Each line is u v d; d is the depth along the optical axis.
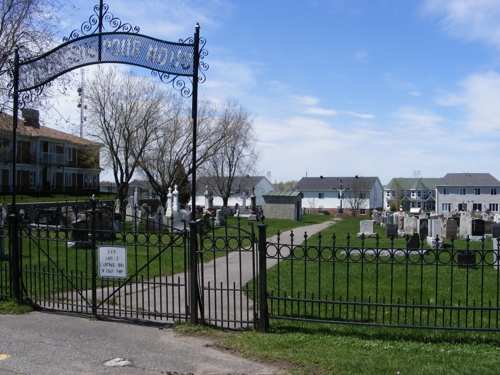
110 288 9.98
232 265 13.62
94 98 34.00
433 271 12.24
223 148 47.03
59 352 5.99
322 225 36.81
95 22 8.10
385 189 105.75
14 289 8.28
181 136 40.47
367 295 9.27
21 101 9.08
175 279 11.21
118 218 20.16
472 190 80.75
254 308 6.86
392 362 5.53
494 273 12.05
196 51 7.29
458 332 6.68
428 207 100.25
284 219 42.34
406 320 6.89
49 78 8.60
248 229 28.14
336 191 87.81
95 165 38.53
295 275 11.66
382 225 35.81
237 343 6.25
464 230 24.55
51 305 8.49
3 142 31.22
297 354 5.82
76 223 14.30
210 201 41.03
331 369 5.38
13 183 8.55
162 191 40.53
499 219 31.44
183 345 6.29
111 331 6.89
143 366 5.55
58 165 55.56
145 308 8.37
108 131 34.41
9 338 6.53
